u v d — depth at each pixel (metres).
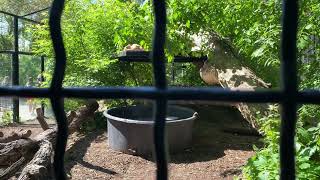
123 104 7.63
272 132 3.04
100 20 7.59
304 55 3.66
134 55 6.11
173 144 5.45
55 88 0.78
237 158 5.25
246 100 0.66
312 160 2.74
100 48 7.70
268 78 5.38
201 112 8.32
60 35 0.81
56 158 0.81
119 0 6.55
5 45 18.19
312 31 3.51
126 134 5.48
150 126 5.32
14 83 8.75
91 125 7.04
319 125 2.74
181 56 6.16
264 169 2.71
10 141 4.53
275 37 3.47
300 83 3.35
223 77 5.38
